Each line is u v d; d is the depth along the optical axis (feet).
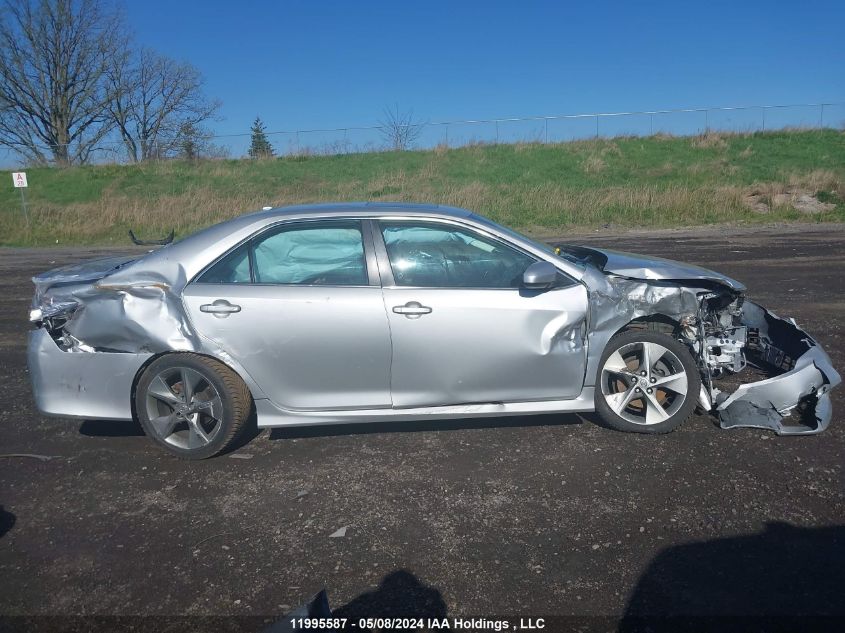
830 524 10.98
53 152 142.20
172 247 14.29
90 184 94.27
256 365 13.67
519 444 14.35
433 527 11.28
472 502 12.04
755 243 46.88
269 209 15.02
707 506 11.64
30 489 13.06
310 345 13.61
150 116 151.23
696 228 60.39
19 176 73.77
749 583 9.57
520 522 11.34
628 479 12.69
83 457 14.44
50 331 14.12
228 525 11.57
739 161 90.27
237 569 10.29
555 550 10.52
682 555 10.28
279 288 13.75
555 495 12.19
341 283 13.82
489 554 10.47
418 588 9.70
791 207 66.23
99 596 9.73
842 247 43.27
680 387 14.39
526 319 13.75
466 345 13.69
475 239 14.24
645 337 14.37
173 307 13.62
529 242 14.51
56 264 49.88
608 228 62.80
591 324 14.10
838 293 28.76
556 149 101.30
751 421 14.49
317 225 14.15
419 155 104.22
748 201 68.59
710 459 13.39
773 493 12.00
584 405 14.43
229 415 13.76
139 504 12.37
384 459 13.87
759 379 17.16
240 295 13.64
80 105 143.54
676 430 14.83
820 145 95.66
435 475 13.10
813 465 12.98
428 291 13.71
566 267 14.20
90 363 13.98
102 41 141.18
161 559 10.62
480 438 14.73
